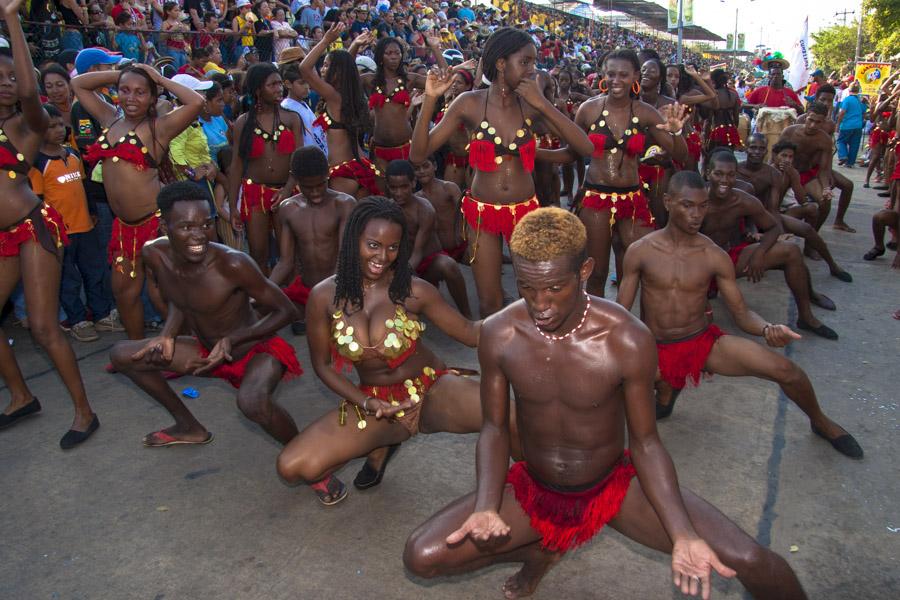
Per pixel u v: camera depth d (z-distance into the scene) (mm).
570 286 1946
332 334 2947
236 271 3305
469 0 21391
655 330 3615
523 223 1967
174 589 2723
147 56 8211
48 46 7250
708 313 3576
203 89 6223
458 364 4781
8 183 3672
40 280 3713
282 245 4789
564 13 31531
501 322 2209
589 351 2115
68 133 5500
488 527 2094
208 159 5902
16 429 4035
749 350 3436
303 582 2736
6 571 2850
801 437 3709
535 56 4012
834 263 6441
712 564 1927
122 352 3494
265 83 5398
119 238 4473
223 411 4227
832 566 2729
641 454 2154
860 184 12266
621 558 2830
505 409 2301
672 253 3506
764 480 3318
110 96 6086
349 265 2793
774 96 10523
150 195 4398
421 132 4145
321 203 4688
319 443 2904
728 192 4953
